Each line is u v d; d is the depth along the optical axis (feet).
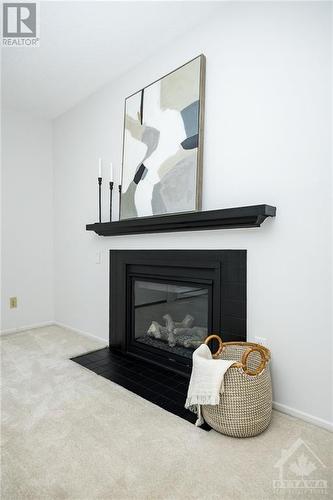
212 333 6.66
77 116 10.61
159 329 8.09
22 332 10.85
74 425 5.15
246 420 4.73
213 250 6.59
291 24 5.40
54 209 11.88
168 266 7.61
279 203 5.57
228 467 4.17
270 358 5.64
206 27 6.66
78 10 6.34
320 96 5.08
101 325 9.72
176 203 6.99
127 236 8.73
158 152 7.48
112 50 7.72
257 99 5.85
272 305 5.67
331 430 4.98
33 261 11.51
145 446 4.61
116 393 6.30
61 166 11.44
